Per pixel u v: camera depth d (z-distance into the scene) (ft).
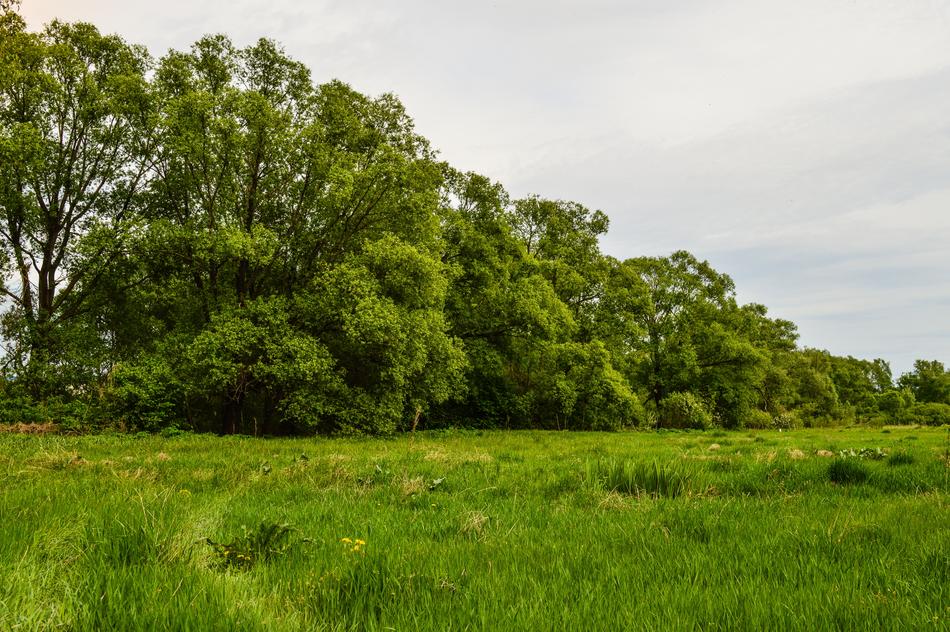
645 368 167.94
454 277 106.93
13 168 76.07
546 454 51.21
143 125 84.89
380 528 17.29
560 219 139.95
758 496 24.95
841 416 238.07
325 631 9.14
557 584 11.63
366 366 86.89
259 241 74.38
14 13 76.59
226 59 84.69
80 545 12.46
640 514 20.08
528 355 126.00
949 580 11.85
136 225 75.00
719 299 175.01
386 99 93.45
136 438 59.26
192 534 13.80
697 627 9.42
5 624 8.23
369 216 92.48
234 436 67.92
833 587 11.22
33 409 72.43
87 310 88.79
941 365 389.60
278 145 79.30
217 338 72.02
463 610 9.98
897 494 25.59
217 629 8.48
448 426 112.06
